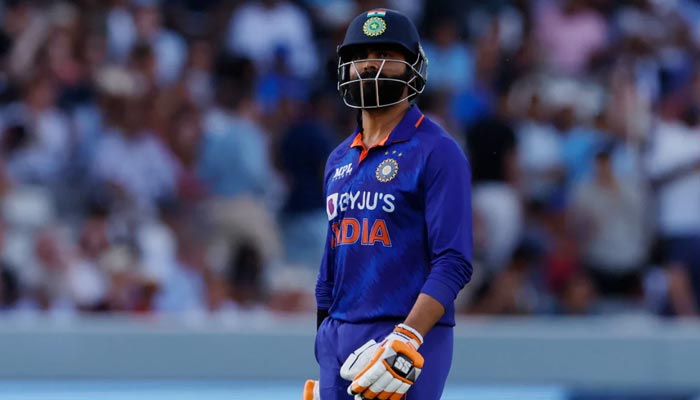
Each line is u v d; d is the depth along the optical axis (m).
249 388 22.19
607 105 36.34
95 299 29.14
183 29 39.03
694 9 44.00
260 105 36.56
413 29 11.64
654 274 32.19
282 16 38.81
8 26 36.78
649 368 22.36
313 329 22.62
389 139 11.50
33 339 22.05
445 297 10.85
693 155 32.38
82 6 37.69
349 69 11.67
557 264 32.00
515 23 40.66
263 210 32.72
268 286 31.58
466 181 11.27
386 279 11.38
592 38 40.50
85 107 34.66
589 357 22.31
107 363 22.09
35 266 29.27
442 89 36.50
